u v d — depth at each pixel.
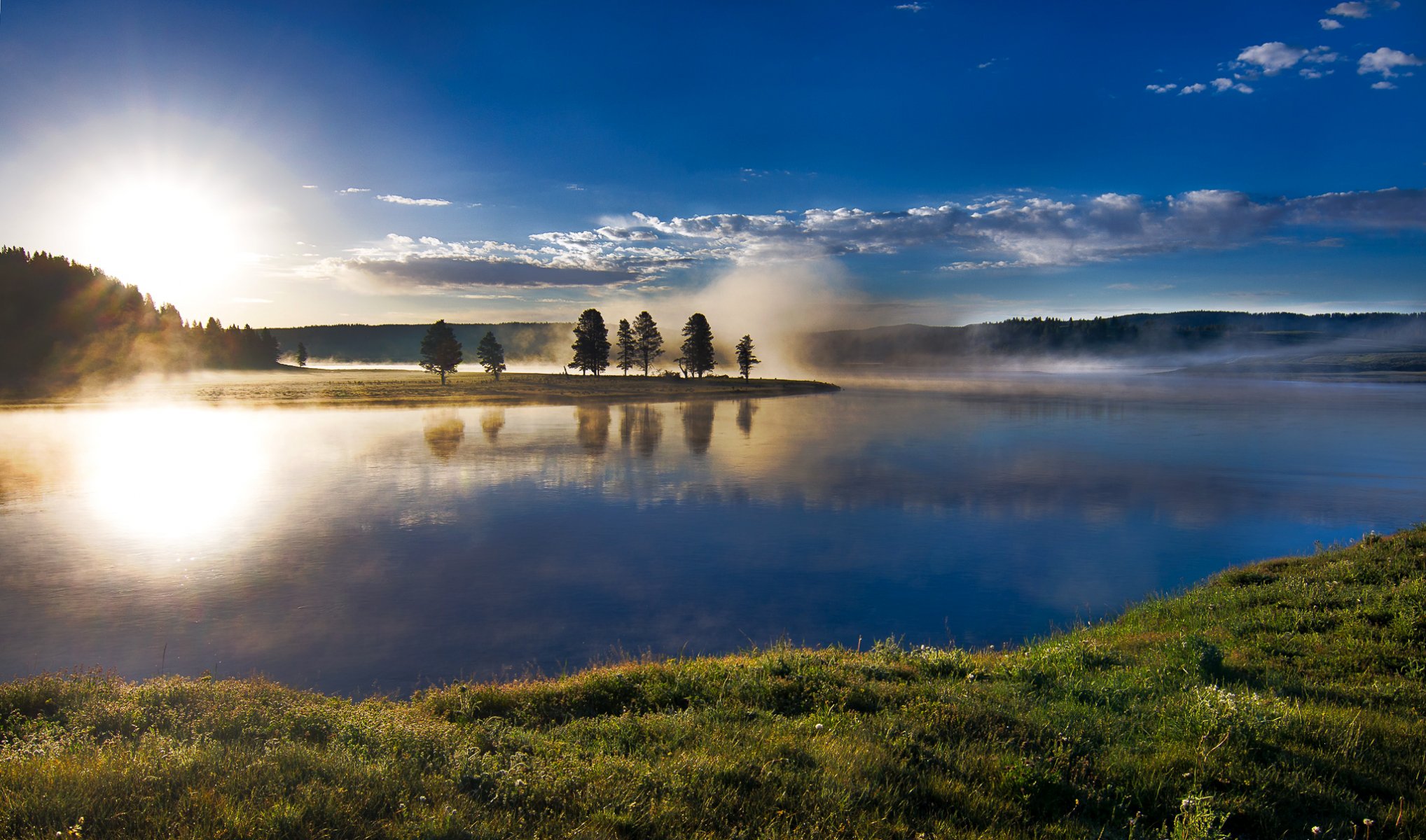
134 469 37.88
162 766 5.55
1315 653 10.02
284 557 21.14
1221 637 10.93
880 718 7.60
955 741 6.96
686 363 156.12
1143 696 8.34
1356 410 82.94
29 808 4.67
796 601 17.30
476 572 19.67
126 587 18.17
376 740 6.81
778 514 27.19
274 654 13.81
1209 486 33.47
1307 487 33.28
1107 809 5.71
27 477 35.41
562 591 18.02
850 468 38.47
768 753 6.50
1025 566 20.34
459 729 7.52
